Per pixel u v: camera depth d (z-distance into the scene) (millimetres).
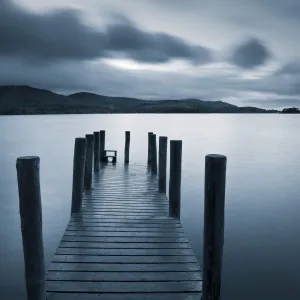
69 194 13156
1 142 33469
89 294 3076
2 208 11141
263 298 5645
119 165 11398
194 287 3217
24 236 2727
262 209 10984
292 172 17875
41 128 58125
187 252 3988
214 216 2783
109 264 3646
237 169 18875
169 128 58656
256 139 38688
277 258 7227
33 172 2682
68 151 26594
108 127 59219
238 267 6820
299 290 5898
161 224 4984
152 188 7531
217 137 41281
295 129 62406
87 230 4695
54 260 3723
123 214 5477
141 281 3307
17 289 5980
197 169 18922
